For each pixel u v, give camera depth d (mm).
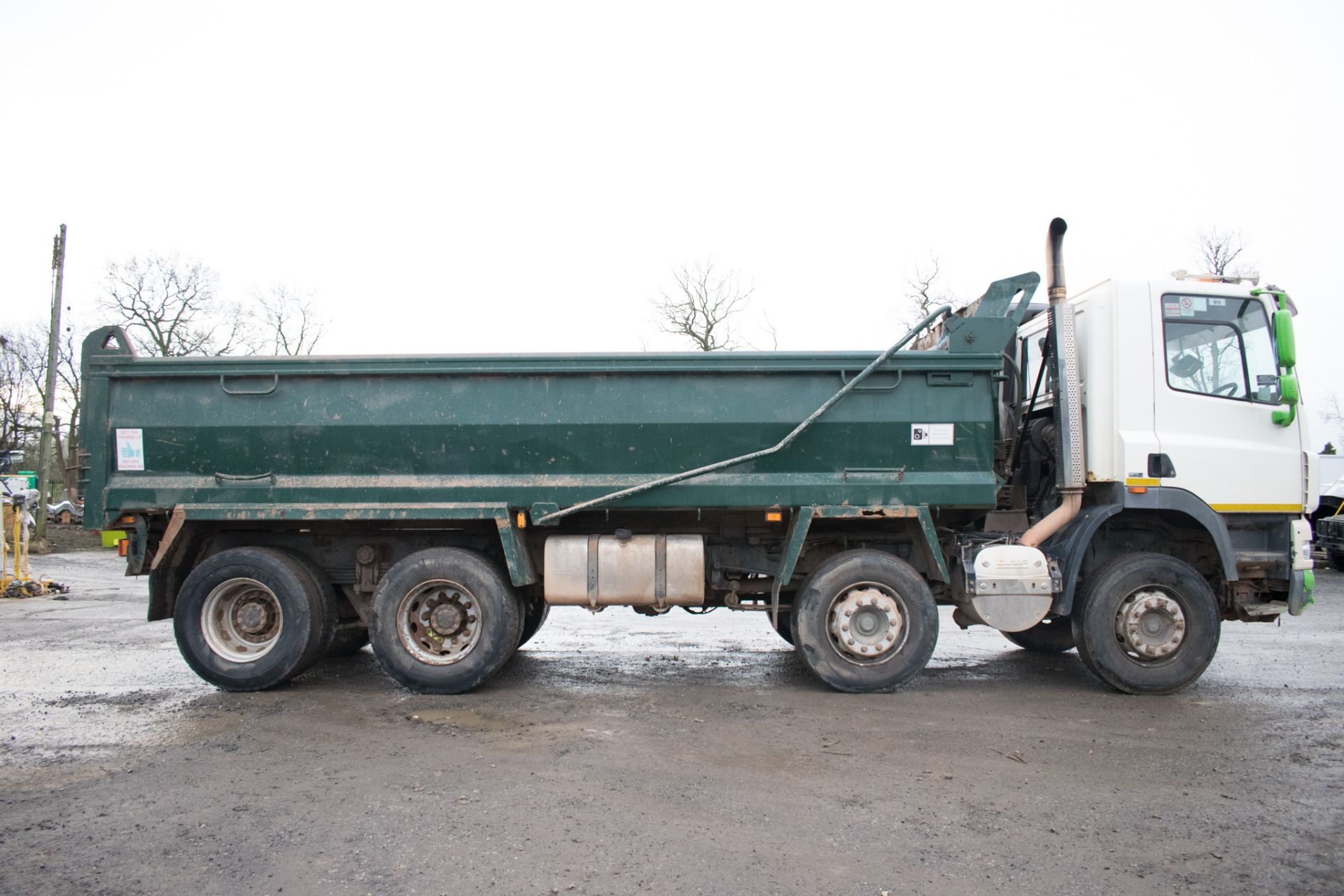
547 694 5809
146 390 6129
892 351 5824
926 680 6285
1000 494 6418
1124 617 5797
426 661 5770
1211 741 4703
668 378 5984
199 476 6082
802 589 5848
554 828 3453
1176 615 5785
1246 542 6059
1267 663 7008
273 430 6035
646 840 3338
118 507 6062
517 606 5922
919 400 5934
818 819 3557
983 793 3873
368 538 6363
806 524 5887
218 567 5949
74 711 5391
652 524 6426
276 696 5797
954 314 6645
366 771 4164
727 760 4340
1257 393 6066
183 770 4203
